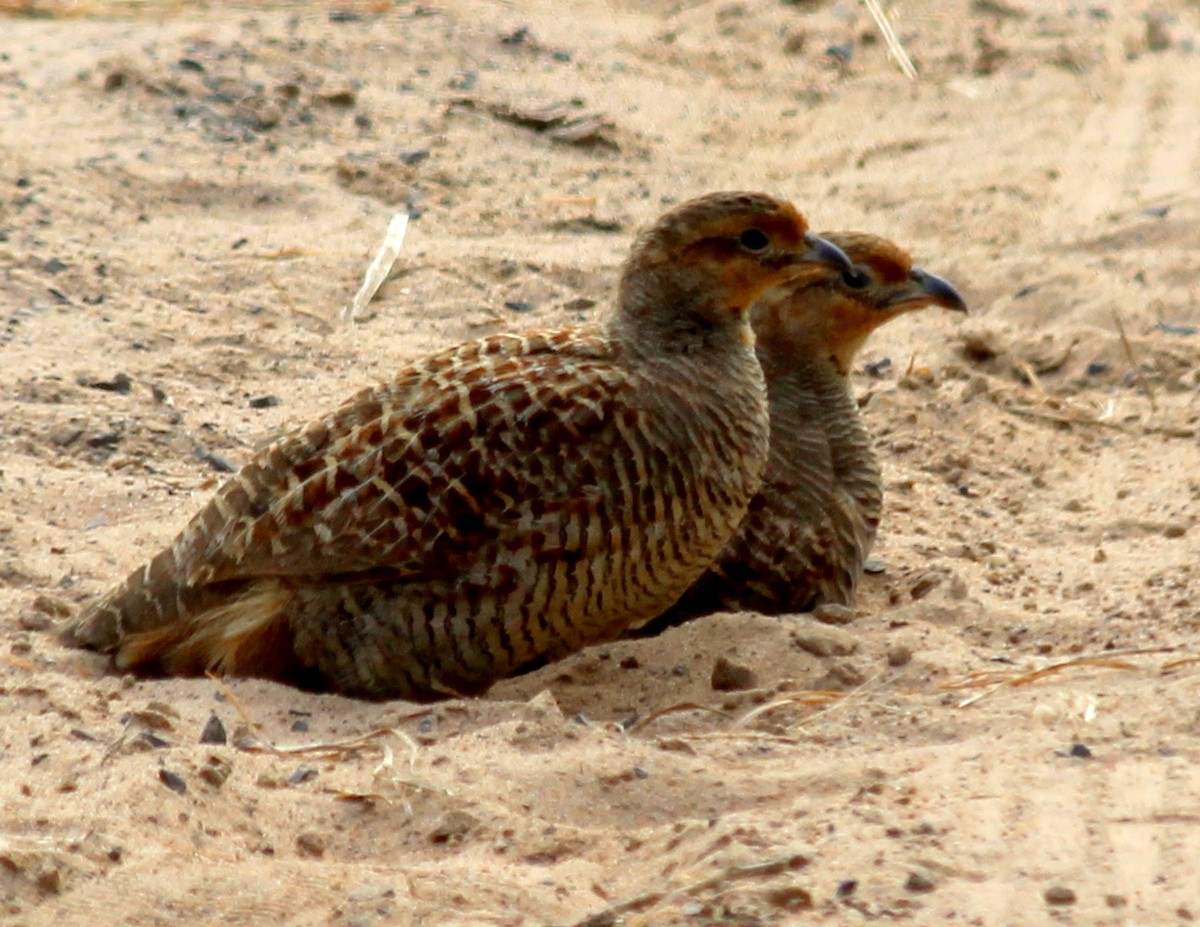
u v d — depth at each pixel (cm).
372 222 1933
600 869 802
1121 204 2016
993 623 1148
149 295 1692
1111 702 938
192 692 1027
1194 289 1777
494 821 839
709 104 2420
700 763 898
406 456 1032
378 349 1633
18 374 1486
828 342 1210
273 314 1683
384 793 870
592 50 2612
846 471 1212
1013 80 2470
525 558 1033
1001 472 1470
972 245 1919
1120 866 761
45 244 1770
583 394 1047
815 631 1080
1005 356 1672
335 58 2447
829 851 785
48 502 1289
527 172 2123
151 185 1958
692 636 1084
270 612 1044
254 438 1435
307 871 800
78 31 2492
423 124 2228
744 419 1088
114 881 791
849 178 2147
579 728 932
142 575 1063
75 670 1048
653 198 2073
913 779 852
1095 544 1338
